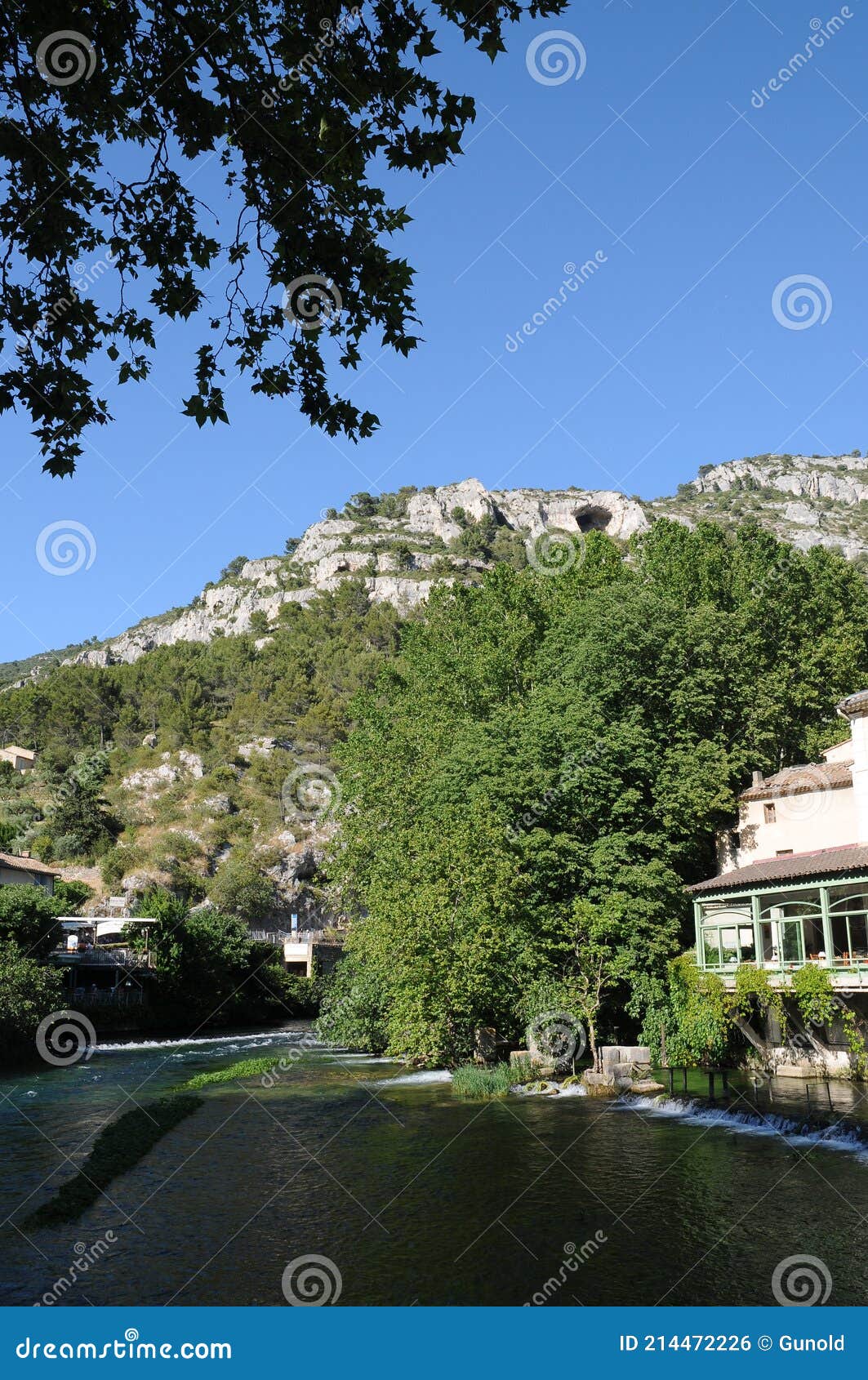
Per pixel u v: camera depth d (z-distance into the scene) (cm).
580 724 4175
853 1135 2227
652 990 3744
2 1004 4659
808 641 5625
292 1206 1814
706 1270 1414
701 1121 2594
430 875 3766
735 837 4350
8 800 12344
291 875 11325
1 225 1138
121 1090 3569
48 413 1170
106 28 1038
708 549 6025
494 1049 3891
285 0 1070
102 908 8994
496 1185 1925
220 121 1075
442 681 5350
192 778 13375
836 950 3747
